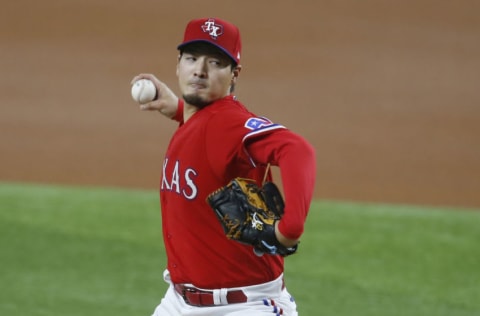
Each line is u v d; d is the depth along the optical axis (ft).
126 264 111.65
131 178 161.89
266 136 50.01
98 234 122.31
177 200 55.62
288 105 212.64
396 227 128.77
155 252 116.16
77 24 274.16
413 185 160.66
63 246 117.29
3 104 208.74
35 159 172.24
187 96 54.95
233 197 49.67
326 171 167.43
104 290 102.68
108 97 215.31
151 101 67.41
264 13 287.69
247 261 55.36
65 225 125.49
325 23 280.10
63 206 134.10
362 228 127.85
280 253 49.75
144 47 256.52
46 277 106.32
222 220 49.73
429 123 200.34
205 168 53.52
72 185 156.56
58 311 95.30
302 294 102.73
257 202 49.85
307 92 222.28
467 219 133.69
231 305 56.24
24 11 283.79
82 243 118.52
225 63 54.60
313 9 293.43
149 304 98.48
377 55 252.83
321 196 152.76
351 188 157.89
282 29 273.95
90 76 231.09
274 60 247.50
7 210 130.82
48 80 227.40
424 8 296.10
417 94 221.66
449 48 258.78
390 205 143.02
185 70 54.95
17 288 102.32
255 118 51.93
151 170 167.02
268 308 56.29
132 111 205.16
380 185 160.15
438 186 160.56
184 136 54.54
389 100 216.95
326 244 120.57
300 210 47.14
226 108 53.93
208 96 54.75
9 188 143.84
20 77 229.04
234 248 54.95
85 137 186.80
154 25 275.59
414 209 139.44
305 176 47.50
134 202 137.90
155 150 179.11
